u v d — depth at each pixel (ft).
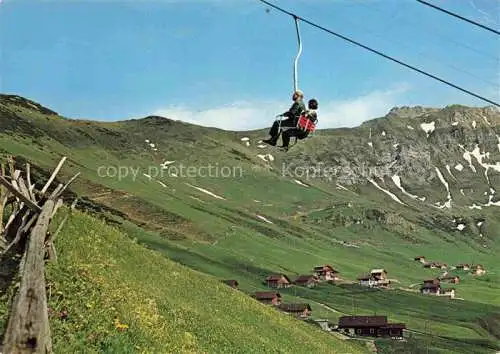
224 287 173.99
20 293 46.88
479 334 492.54
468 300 647.15
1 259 73.15
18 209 83.51
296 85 66.23
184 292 137.08
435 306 591.78
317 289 606.55
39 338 43.06
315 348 153.17
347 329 451.12
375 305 570.87
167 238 641.81
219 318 129.18
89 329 65.92
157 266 146.10
